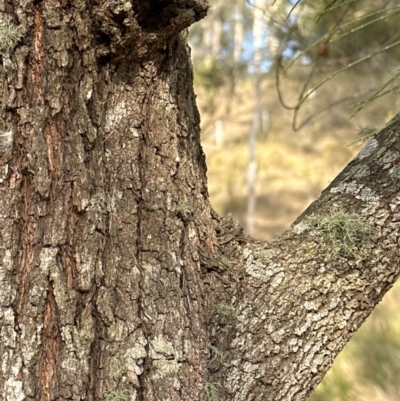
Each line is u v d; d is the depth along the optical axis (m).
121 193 0.78
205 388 0.77
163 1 0.78
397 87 0.87
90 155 0.76
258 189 7.46
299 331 0.80
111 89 0.78
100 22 0.75
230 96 3.65
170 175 0.81
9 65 0.73
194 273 0.81
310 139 7.95
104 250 0.77
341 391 2.00
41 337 0.73
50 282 0.74
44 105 0.74
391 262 0.82
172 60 0.82
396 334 2.38
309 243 0.84
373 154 0.87
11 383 0.72
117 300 0.76
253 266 0.84
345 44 1.69
